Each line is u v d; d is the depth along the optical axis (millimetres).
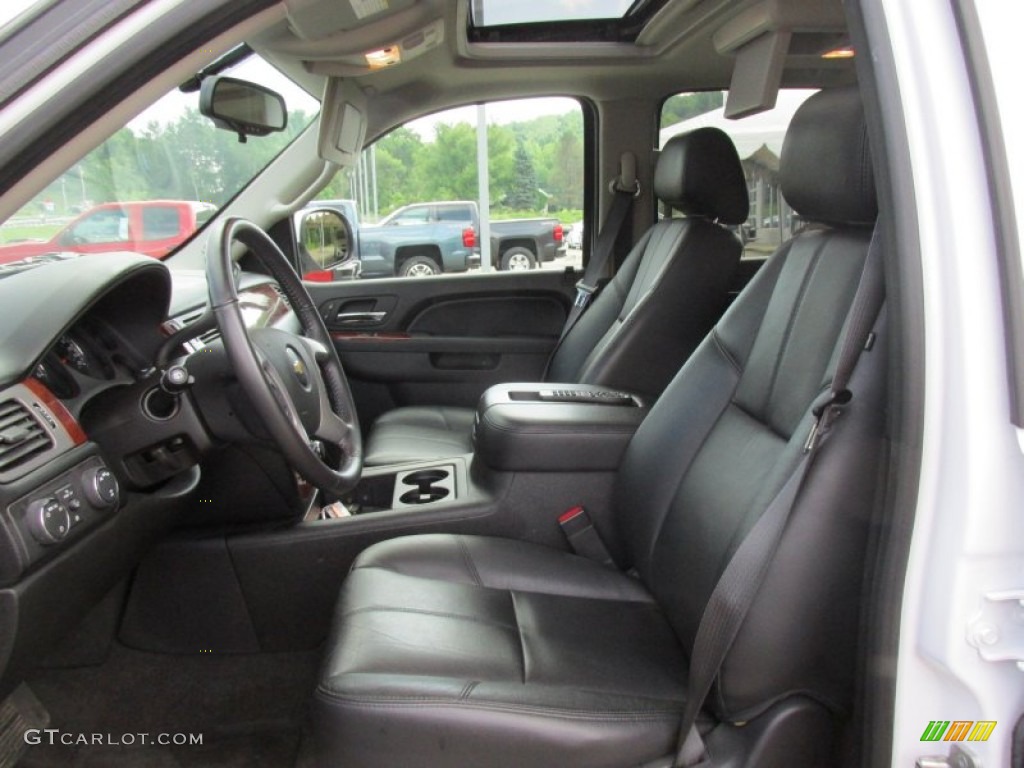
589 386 2295
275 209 2922
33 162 789
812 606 1060
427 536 1726
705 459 1507
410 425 2789
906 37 793
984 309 776
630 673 1308
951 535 803
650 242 2633
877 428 1032
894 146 805
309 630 1944
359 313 3205
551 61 2869
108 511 1313
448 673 1228
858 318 1005
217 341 1579
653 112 3160
